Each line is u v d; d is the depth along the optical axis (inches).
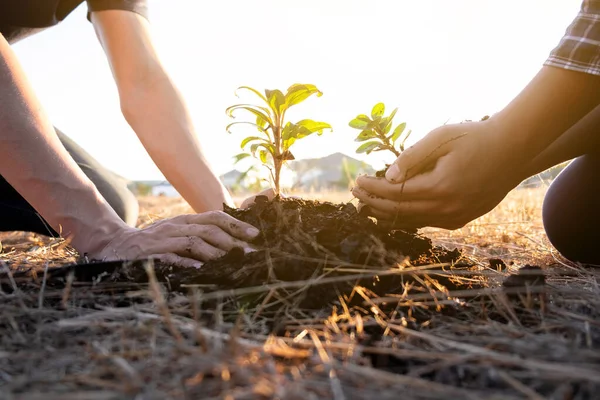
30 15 88.3
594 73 49.5
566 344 35.4
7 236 120.0
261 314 44.8
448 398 29.3
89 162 102.7
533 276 48.5
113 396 29.6
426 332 41.4
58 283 50.1
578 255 75.5
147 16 89.4
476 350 34.8
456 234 106.3
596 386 29.9
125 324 39.9
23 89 59.1
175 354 34.1
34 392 30.9
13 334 40.0
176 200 276.4
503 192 58.0
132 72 82.8
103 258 57.6
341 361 35.4
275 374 30.9
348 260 48.8
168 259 55.0
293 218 56.8
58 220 58.8
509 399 28.9
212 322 41.9
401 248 55.4
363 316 44.8
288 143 66.7
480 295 49.9
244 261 50.4
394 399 29.1
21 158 57.1
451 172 52.8
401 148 64.3
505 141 52.1
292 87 62.9
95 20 85.9
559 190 75.9
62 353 36.9
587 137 65.4
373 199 57.5
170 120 81.7
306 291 46.6
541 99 51.3
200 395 30.1
